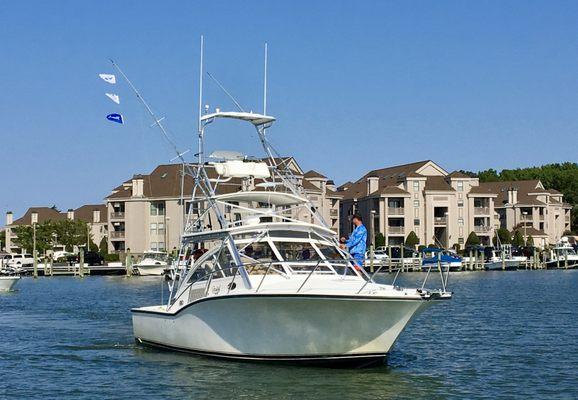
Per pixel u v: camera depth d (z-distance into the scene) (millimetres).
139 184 92500
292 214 21344
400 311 16859
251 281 17703
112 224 95750
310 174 91688
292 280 17750
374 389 15992
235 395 15531
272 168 20500
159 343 20547
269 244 18500
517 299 40219
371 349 17234
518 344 22625
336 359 17266
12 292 52312
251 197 19875
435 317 30406
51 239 105312
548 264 89875
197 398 15461
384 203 95062
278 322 17016
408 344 22625
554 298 40938
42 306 38875
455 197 96188
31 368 19109
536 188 115938
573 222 128250
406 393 15812
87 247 104250
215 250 18750
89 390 16516
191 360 18875
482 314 31656
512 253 92312
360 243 18922
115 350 21719
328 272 18391
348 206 105125
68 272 84750
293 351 17297
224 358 18266
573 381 17188
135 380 17266
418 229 95500
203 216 20250
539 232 109438
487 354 20750
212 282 18703
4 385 17188
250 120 20578
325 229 19375
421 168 97438
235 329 17688
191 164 20406
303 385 16172
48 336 25359
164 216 91250
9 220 128375
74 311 35500
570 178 136375
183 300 19750
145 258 82375
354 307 16578
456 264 81875
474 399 15461
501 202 114875
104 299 43938
